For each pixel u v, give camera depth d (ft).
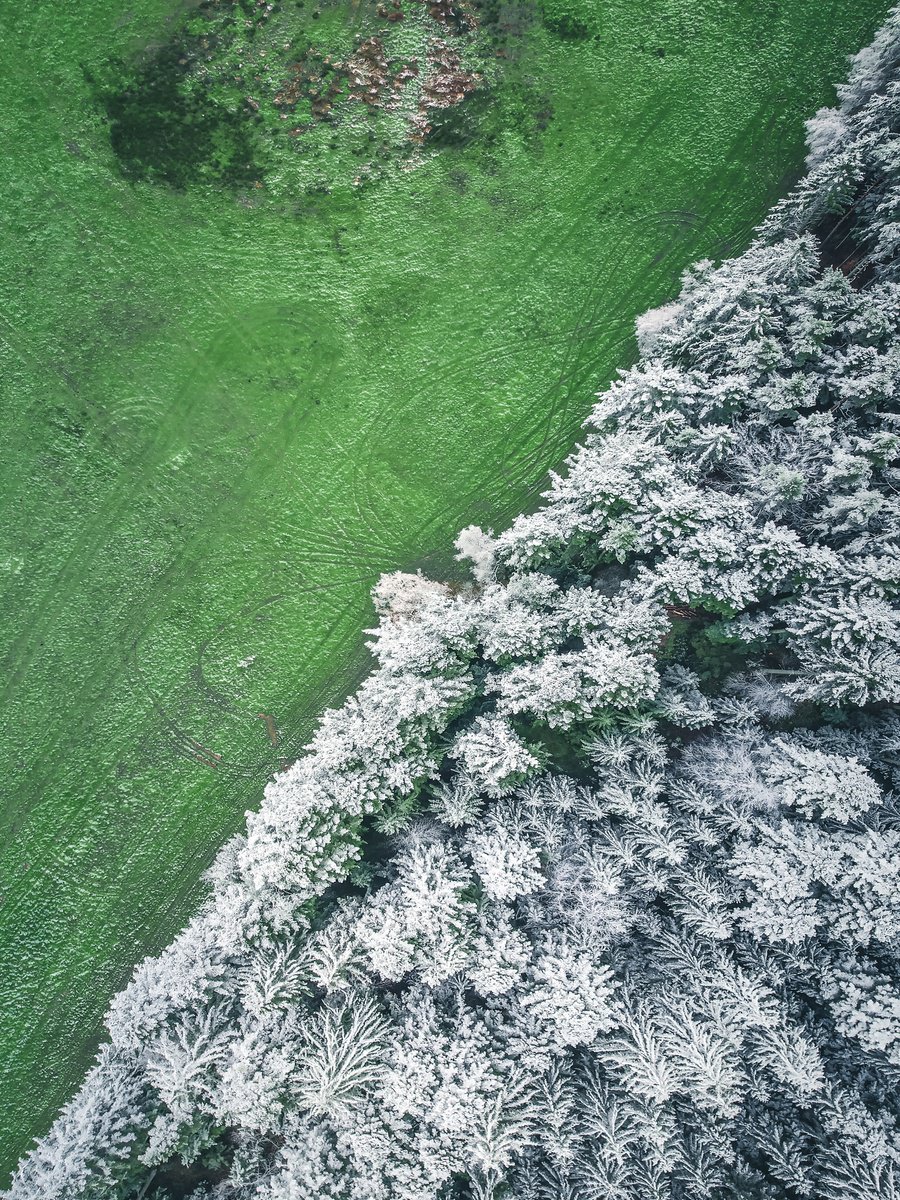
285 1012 66.59
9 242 80.33
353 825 67.05
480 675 71.92
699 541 66.08
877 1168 59.82
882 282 74.33
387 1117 62.18
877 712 72.74
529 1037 64.34
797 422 70.03
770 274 70.03
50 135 79.97
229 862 74.33
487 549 80.28
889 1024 61.26
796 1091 63.77
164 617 81.20
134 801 80.28
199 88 80.38
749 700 72.84
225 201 81.20
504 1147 59.93
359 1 80.94
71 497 80.84
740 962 67.77
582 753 73.05
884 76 73.77
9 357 80.43
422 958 64.85
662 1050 63.00
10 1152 77.20
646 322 80.94
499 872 65.26
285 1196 61.67
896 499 65.67
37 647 80.38
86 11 79.51
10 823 79.71
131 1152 65.10
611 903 67.15
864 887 63.87
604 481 66.74
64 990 78.69
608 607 68.74
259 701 81.10
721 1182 62.18
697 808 68.74
